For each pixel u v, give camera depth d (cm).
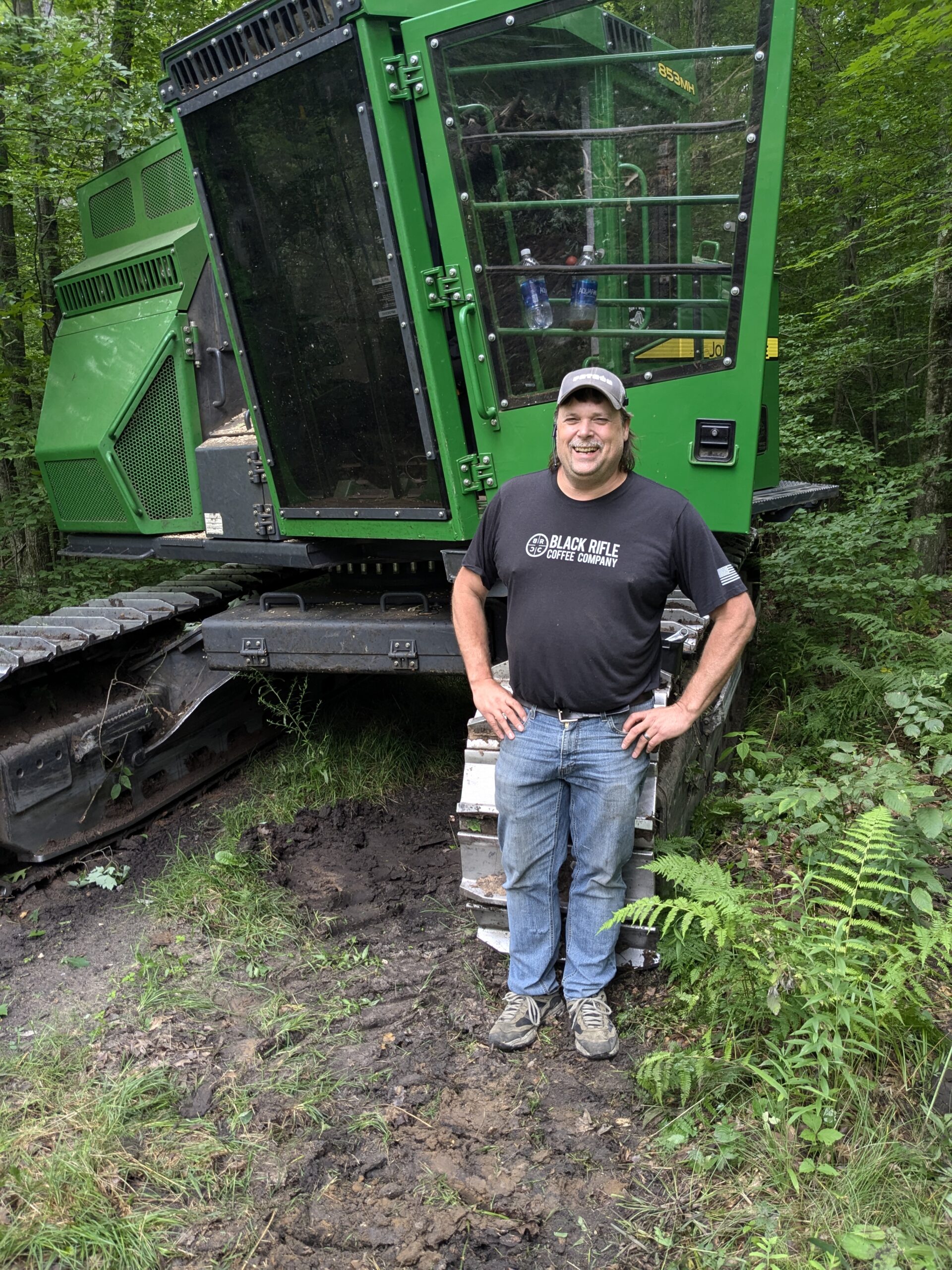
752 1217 207
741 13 278
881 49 531
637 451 313
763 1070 242
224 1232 216
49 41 618
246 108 329
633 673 254
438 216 308
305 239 334
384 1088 260
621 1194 220
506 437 322
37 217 708
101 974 322
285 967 320
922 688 419
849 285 766
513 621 258
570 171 302
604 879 267
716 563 244
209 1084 263
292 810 426
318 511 364
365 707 485
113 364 439
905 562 615
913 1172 211
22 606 653
